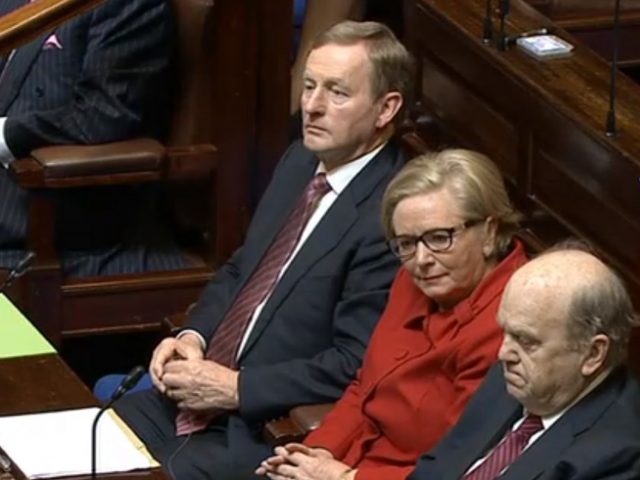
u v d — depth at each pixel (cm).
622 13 1605
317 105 1172
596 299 933
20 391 1061
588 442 926
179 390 1179
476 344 1052
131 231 1473
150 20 1418
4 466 980
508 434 994
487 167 1070
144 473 982
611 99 1185
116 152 1398
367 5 1686
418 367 1079
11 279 1146
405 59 1179
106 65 1409
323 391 1157
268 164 1466
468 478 995
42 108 1432
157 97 1438
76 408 1046
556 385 945
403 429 1086
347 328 1161
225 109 1444
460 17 1356
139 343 1516
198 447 1183
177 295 1462
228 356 1214
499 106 1298
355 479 1066
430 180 1061
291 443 1118
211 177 1456
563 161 1227
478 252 1064
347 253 1170
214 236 1470
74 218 1440
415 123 1418
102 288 1438
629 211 1165
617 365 954
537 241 1238
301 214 1208
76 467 982
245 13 1428
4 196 1441
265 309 1197
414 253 1068
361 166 1188
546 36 1320
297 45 1655
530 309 937
